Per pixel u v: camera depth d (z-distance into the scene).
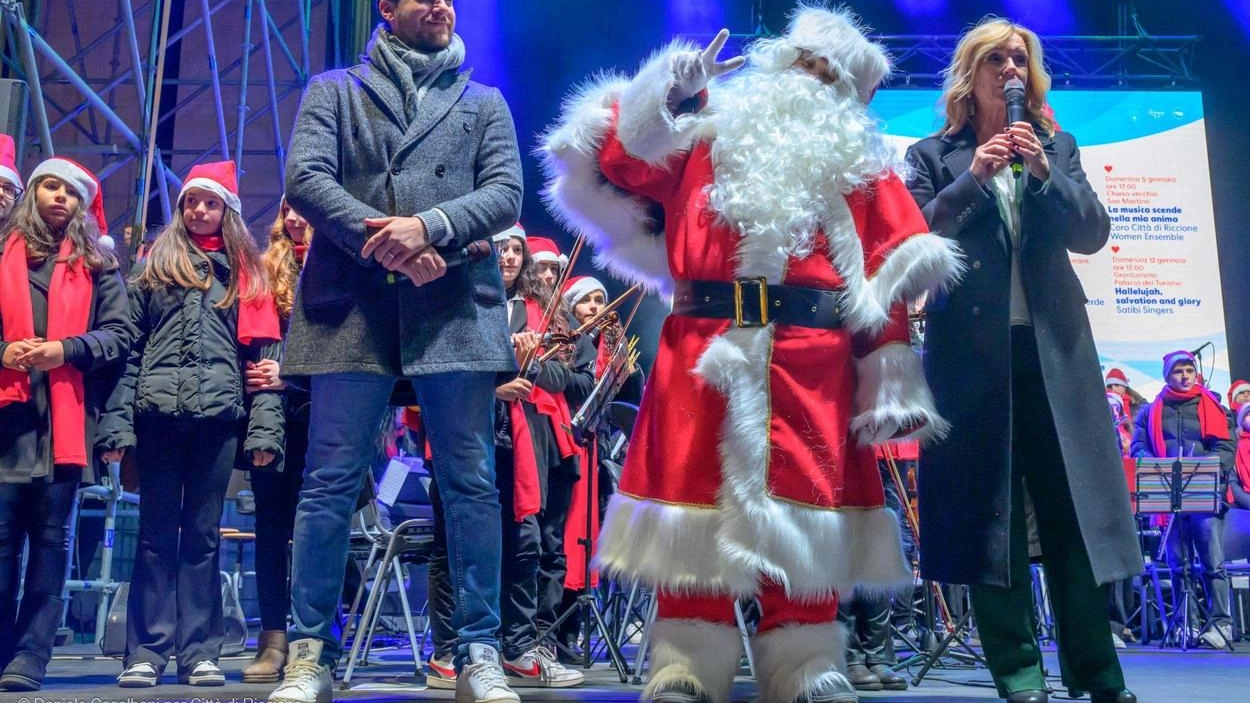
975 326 2.37
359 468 2.33
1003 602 2.38
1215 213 9.78
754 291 2.11
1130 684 3.63
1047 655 5.38
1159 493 6.07
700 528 2.04
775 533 2.00
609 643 3.59
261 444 3.16
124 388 3.19
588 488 3.79
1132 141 9.51
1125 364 9.30
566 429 3.79
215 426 3.25
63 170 3.19
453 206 2.30
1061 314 2.39
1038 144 2.31
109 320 3.15
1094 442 2.35
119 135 7.34
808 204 2.12
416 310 2.32
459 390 2.36
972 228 2.41
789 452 2.05
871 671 3.47
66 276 3.09
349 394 2.31
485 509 2.38
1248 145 9.78
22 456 2.95
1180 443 6.32
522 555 3.51
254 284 3.30
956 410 2.36
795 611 2.13
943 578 2.33
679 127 2.17
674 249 2.22
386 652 5.25
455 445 2.37
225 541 6.27
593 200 2.32
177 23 7.63
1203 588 6.81
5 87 4.45
